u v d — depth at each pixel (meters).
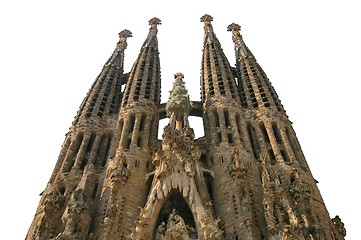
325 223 36.97
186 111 50.66
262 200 39.62
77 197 37.97
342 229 38.62
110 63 71.44
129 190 41.19
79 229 35.66
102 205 39.22
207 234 32.03
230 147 46.66
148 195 39.06
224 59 69.44
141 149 47.66
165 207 37.69
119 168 42.44
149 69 67.38
